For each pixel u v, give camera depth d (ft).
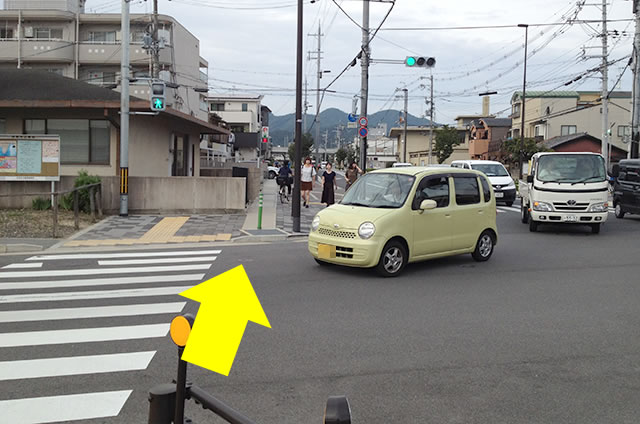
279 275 30.81
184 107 152.66
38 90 63.41
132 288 27.63
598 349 19.01
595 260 36.52
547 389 15.52
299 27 48.26
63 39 133.69
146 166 64.49
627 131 167.63
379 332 20.65
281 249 39.93
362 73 73.56
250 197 75.10
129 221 52.26
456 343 19.48
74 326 21.22
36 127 62.28
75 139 62.44
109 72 135.13
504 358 18.02
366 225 29.96
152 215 56.80
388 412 13.97
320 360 17.62
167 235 45.34
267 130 103.40
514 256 38.04
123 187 54.85
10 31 134.41
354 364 17.31
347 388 15.46
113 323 21.65
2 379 15.94
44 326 21.20
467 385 15.75
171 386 8.86
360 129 74.08
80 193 54.44
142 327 21.13
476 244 35.24
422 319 22.45
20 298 25.53
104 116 61.52
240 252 38.55
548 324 21.98
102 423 13.20
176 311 23.43
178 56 147.64
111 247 40.55
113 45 132.26
